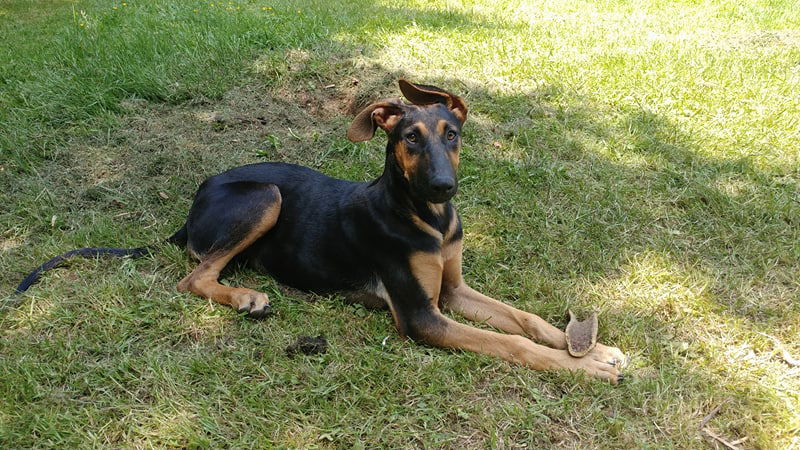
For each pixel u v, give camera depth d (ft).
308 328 5.38
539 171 7.20
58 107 7.98
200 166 7.30
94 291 5.60
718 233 6.48
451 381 4.91
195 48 8.92
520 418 4.66
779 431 4.61
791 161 7.48
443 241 5.34
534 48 9.78
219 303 5.53
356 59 8.76
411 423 4.66
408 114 5.20
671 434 4.62
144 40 9.23
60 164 7.34
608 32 11.02
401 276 5.26
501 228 6.56
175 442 4.49
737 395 4.86
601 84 8.66
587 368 4.96
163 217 6.76
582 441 4.58
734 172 7.25
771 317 5.57
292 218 5.76
